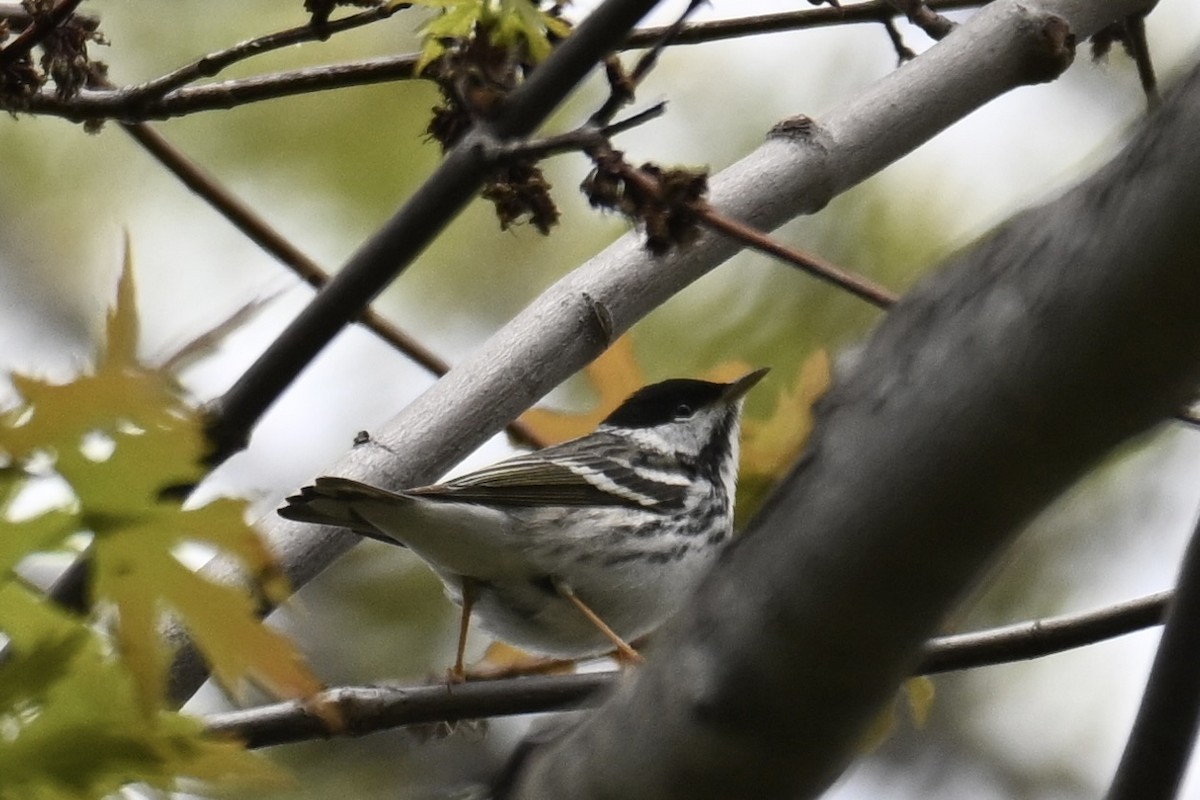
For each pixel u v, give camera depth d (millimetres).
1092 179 4188
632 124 6344
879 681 4328
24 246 14750
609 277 9438
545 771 4875
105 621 4785
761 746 4418
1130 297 3875
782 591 4336
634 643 11984
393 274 6488
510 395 9258
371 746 12438
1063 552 14164
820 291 13500
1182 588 5742
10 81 8289
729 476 12336
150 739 4664
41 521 4504
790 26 9359
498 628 11414
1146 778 5926
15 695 4602
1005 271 4184
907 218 13719
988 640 8641
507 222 7617
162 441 4527
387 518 9086
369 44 14133
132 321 4539
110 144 14883
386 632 14062
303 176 14398
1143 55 9859
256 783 4801
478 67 6984
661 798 4543
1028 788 14969
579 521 11336
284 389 6543
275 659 4953
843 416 4379
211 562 5918
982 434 4086
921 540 4164
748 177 9320
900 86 9492
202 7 14250
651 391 12555
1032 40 9492
